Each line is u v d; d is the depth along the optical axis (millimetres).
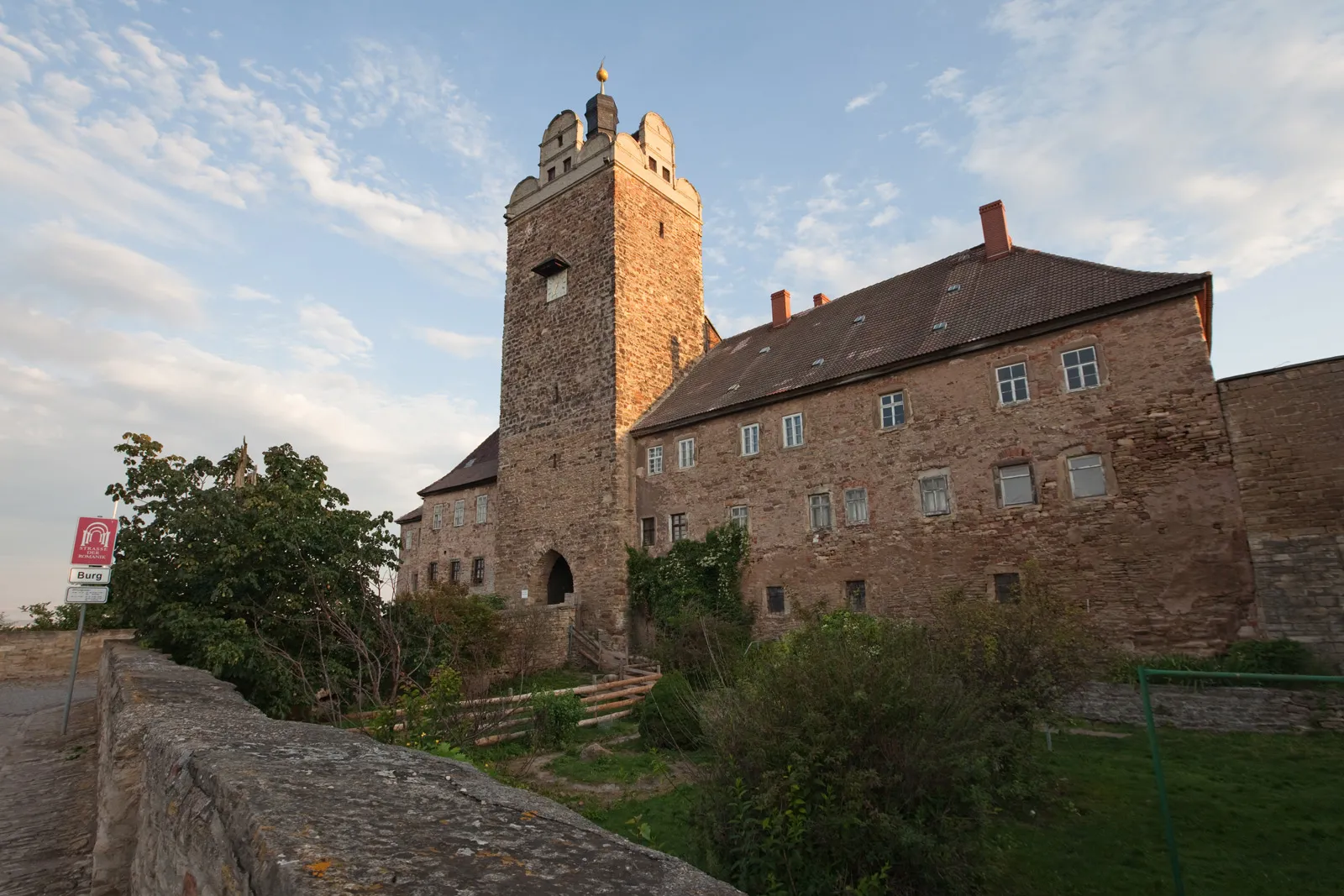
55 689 18719
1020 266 20719
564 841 2361
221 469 14922
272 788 2637
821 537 20812
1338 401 13492
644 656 22906
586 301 28453
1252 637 13734
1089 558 15969
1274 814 8156
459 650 16172
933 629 10820
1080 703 13266
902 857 5863
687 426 25094
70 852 6148
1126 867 7031
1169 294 15633
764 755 6211
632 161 29484
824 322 26172
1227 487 14430
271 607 12672
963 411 18531
